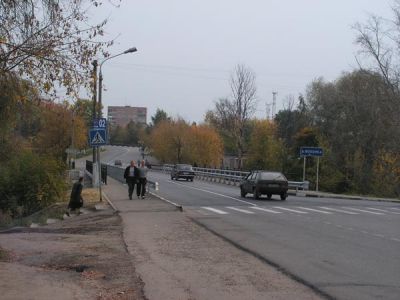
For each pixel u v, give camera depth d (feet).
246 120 288.30
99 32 37.27
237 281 29.86
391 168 182.60
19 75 36.24
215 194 113.29
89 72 37.58
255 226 56.75
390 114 190.39
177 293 27.07
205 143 325.62
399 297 26.22
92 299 26.08
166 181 175.01
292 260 36.27
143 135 508.53
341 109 226.99
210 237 48.11
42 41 35.94
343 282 29.48
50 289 27.66
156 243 44.39
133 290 28.12
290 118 310.45
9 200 98.94
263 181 99.81
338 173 210.59
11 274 31.12
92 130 79.25
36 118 40.63
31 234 52.39
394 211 83.56
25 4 35.50
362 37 241.76
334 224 60.13
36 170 100.58
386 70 186.70
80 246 43.45
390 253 39.55
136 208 74.23
